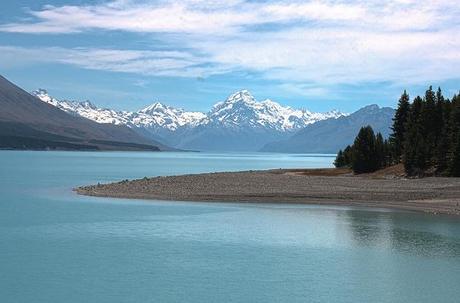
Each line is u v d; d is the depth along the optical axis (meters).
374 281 33.97
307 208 68.81
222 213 63.78
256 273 35.81
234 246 44.03
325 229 52.12
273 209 67.75
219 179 108.50
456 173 103.00
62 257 39.91
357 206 70.44
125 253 41.25
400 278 34.78
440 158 106.25
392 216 61.22
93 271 36.22
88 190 90.44
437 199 75.62
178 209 67.50
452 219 58.88
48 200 77.69
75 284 33.38
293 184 97.44
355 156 122.44
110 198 79.81
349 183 98.12
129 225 54.31
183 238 47.34
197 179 108.44
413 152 108.56
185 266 37.56
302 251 42.31
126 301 30.41
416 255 40.97
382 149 123.88
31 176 143.12
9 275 35.19
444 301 30.45
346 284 33.47
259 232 50.31
